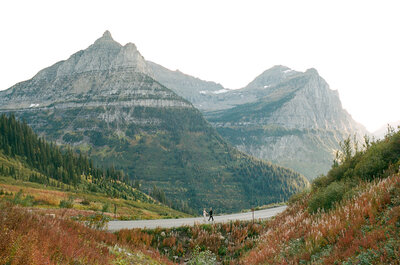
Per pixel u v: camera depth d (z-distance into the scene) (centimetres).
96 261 1073
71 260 939
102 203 8425
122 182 19150
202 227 2442
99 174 17312
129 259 1436
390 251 858
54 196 7306
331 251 1164
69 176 14200
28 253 779
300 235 1655
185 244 2248
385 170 1961
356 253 988
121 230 2203
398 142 2075
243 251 2097
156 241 2220
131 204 11500
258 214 3638
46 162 15275
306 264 1212
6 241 801
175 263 1823
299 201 2766
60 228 1402
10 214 1122
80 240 1302
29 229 1059
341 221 1399
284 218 2445
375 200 1373
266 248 1683
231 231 2456
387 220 1126
